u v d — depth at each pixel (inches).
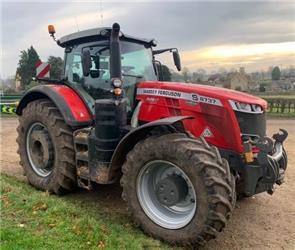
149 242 144.9
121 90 171.8
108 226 155.7
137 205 156.2
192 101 164.4
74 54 207.6
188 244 142.4
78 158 185.3
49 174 203.8
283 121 589.3
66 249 134.0
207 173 135.1
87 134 183.3
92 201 193.3
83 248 135.8
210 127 161.3
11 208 169.2
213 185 133.9
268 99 729.6
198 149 139.4
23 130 217.3
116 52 169.8
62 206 171.6
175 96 168.9
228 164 147.6
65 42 208.5
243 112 158.1
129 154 156.7
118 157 162.7
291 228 168.1
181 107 166.9
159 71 221.5
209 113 160.6
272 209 189.8
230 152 158.1
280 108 717.9
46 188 202.5
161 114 172.4
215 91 164.7
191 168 137.9
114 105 167.3
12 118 597.9
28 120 212.7
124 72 190.4
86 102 196.1
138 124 179.3
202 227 136.9
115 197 199.9
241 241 155.9
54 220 156.8
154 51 219.5
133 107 185.6
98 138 169.5
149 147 149.4
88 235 144.3
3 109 657.0
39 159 211.9
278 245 152.5
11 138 380.5
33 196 186.5
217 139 160.2
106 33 183.0
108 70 190.5
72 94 201.5
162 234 148.3
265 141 155.9
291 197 206.4
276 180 155.7
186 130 161.3
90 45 197.6
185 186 148.9
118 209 182.7
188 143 142.6
